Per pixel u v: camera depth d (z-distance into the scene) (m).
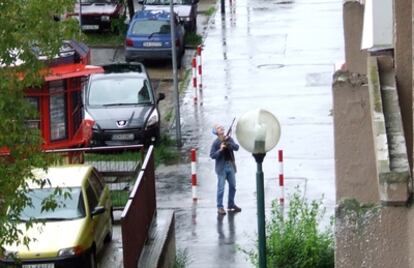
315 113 46.53
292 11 69.12
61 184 29.00
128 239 25.95
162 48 57.06
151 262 27.80
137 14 59.12
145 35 57.28
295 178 37.75
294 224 26.67
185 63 58.62
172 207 35.44
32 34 17.89
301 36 61.94
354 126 12.27
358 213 10.65
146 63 58.22
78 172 30.16
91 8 63.84
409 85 13.59
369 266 10.62
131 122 42.81
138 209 27.89
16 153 18.22
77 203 28.92
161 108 49.47
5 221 18.08
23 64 18.09
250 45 60.62
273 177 37.97
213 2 74.12
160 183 38.34
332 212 33.34
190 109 48.81
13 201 18.22
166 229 30.50
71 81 36.28
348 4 16.94
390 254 10.55
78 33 18.59
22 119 18.28
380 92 12.09
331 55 57.28
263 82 52.62
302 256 25.30
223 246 31.64
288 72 54.28
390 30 15.09
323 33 62.38
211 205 35.53
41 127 35.66
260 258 20.27
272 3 71.88
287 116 46.28
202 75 54.59
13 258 23.12
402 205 9.80
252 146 19.73
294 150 41.19
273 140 19.77
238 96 50.41
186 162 40.97
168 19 58.00
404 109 13.54
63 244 27.56
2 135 17.70
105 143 42.50
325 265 25.42
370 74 12.61
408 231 10.20
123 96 44.81
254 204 35.31
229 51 59.62
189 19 62.28
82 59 37.28
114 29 64.00
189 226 33.59
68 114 36.38
